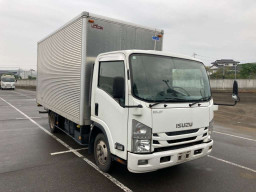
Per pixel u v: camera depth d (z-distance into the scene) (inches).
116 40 207.6
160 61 162.6
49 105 300.4
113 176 180.4
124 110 149.1
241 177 189.3
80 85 194.9
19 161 208.8
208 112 176.4
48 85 303.6
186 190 162.7
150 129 141.6
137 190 159.8
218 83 1407.5
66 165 201.5
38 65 365.7
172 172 194.5
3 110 553.0
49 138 291.3
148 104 142.4
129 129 145.9
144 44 228.7
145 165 141.7
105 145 179.8
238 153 255.9
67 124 252.1
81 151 241.0
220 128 403.2
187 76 172.9
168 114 148.3
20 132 322.0
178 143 154.5
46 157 221.3
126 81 147.5
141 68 151.9
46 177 176.1
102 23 198.5
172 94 158.2
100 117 176.1
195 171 199.0
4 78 1616.6
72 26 213.8
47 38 306.7
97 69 181.3
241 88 1371.8
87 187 161.6
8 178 172.7
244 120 492.7
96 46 196.2
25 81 2242.9
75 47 206.4
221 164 219.0
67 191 155.1
